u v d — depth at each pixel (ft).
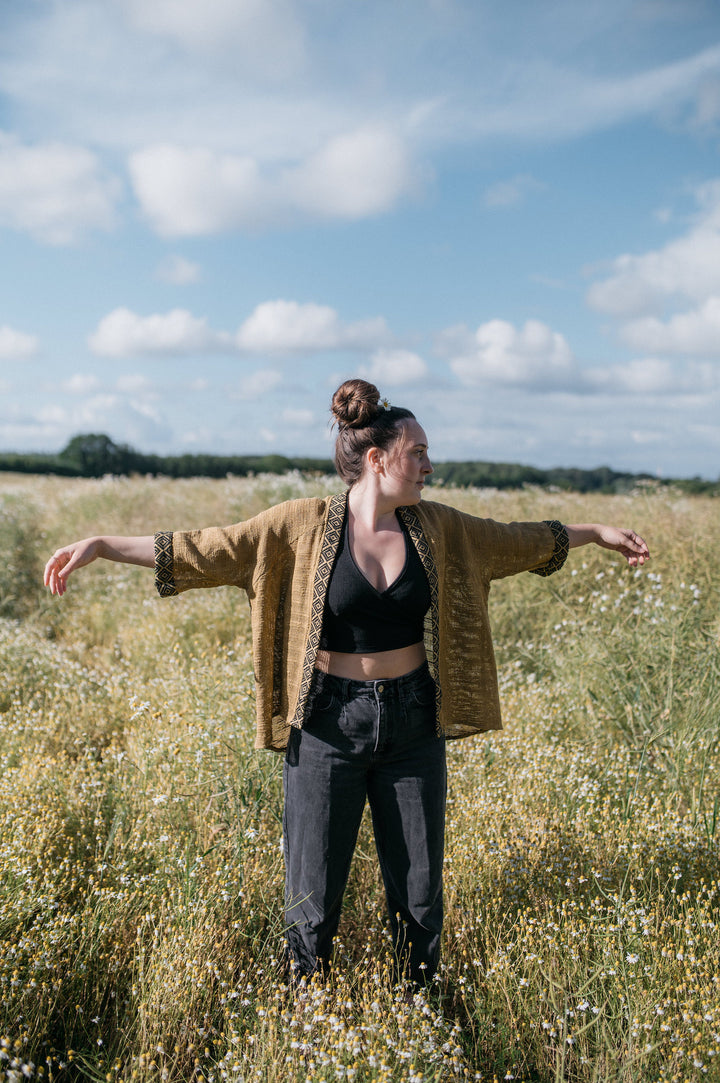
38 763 12.51
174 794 11.60
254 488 43.34
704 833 11.09
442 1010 8.33
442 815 8.45
